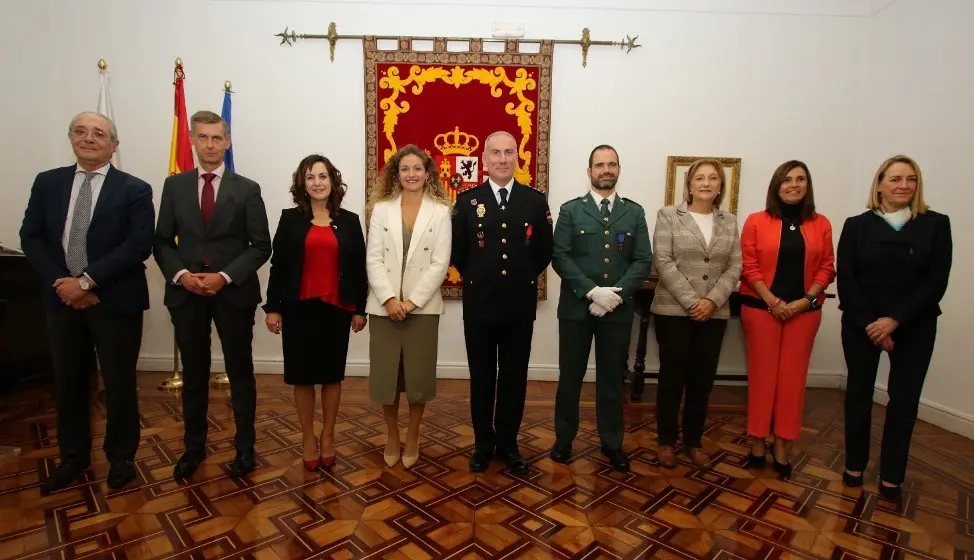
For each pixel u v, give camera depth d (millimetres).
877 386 3682
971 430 2986
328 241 2287
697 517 2068
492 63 3760
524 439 2844
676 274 2396
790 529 1993
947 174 3180
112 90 3793
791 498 2236
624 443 2830
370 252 2367
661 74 3826
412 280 2344
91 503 2090
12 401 3287
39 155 3746
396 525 1967
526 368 2414
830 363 4016
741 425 3154
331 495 2184
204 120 2262
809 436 2961
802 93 3842
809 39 3811
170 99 3809
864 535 1963
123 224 2180
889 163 2256
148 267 3951
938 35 3240
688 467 2529
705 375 2504
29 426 2900
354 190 3885
